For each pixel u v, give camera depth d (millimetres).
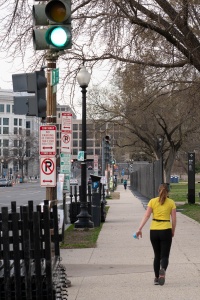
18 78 12570
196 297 10695
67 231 23531
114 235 22172
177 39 20391
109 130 62250
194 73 23625
